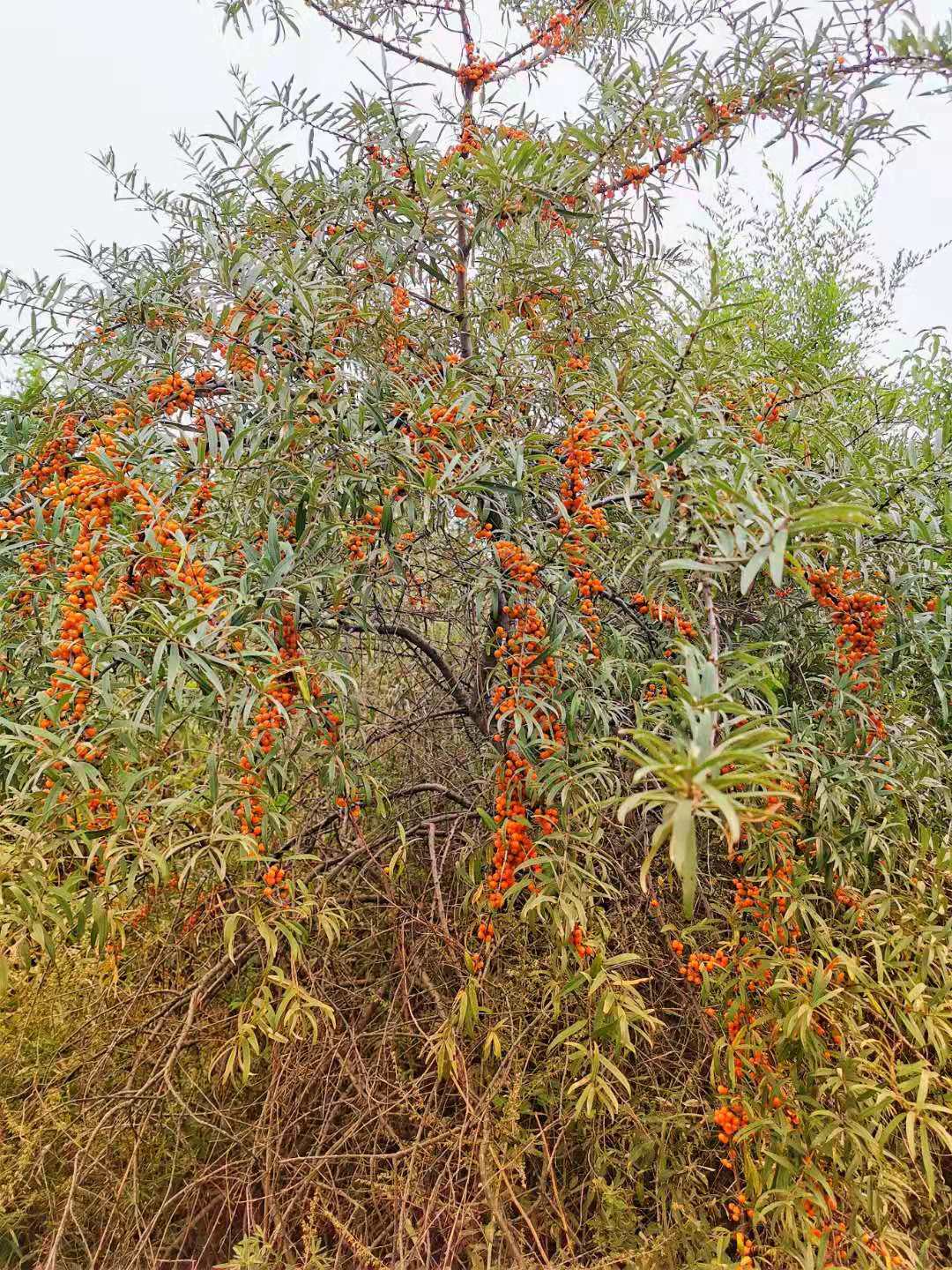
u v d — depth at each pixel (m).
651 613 1.70
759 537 1.01
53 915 1.26
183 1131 1.94
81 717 1.26
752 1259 1.46
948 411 2.43
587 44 2.38
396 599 2.17
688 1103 1.64
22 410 1.84
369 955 2.15
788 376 2.00
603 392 1.67
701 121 2.04
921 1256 1.43
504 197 1.82
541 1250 1.46
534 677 1.61
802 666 2.05
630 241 2.19
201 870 1.82
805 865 1.65
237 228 2.00
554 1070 1.65
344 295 1.78
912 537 1.63
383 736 2.35
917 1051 1.47
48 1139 1.80
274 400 1.60
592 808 1.49
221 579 1.37
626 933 1.86
